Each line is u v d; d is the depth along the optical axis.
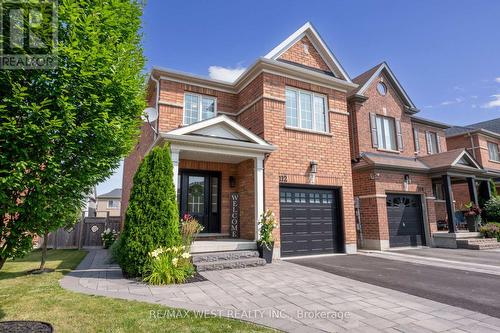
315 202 10.98
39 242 13.57
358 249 12.73
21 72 3.40
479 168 14.95
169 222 6.93
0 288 5.81
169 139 8.23
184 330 3.70
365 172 13.12
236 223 10.52
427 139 17.78
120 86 4.26
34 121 3.42
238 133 9.59
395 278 6.95
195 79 11.30
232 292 5.55
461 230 14.97
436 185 17.22
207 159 10.36
